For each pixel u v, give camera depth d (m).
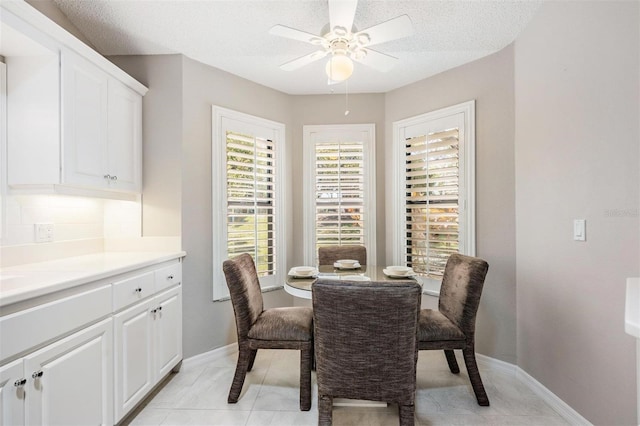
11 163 1.68
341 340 1.42
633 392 1.42
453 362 2.30
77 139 1.78
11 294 1.09
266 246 3.03
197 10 1.95
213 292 2.62
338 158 3.22
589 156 1.62
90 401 1.45
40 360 1.21
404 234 3.01
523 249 2.18
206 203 2.60
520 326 2.22
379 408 1.91
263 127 3.02
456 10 1.96
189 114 2.50
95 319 1.49
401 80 2.93
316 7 1.93
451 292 2.07
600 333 1.58
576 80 1.70
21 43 1.55
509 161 2.32
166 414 1.84
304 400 1.88
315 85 3.05
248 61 2.58
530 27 2.09
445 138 2.71
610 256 1.52
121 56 2.46
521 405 1.92
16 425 1.12
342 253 2.94
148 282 1.94
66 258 2.04
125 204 2.43
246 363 1.95
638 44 1.37
